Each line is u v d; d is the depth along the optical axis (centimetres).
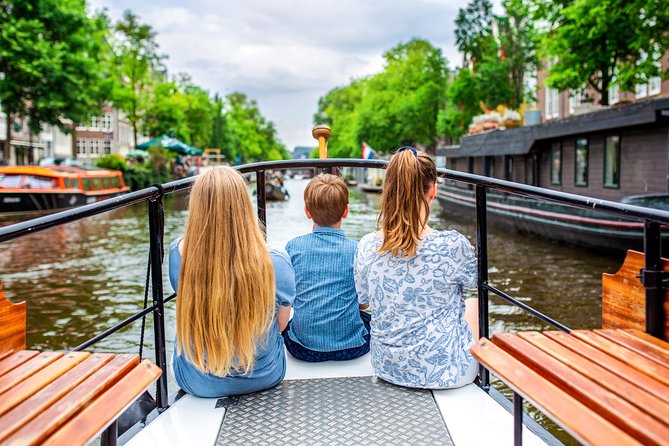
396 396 248
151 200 245
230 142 8450
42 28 2673
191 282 223
